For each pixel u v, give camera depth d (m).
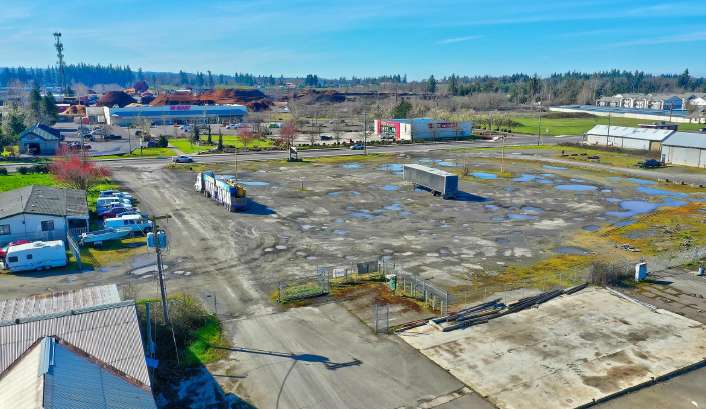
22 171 81.06
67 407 16.86
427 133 131.88
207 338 29.62
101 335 22.22
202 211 58.81
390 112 190.00
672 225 52.62
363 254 44.47
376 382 25.38
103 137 135.50
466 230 51.66
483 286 37.31
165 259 43.00
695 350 28.39
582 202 63.22
